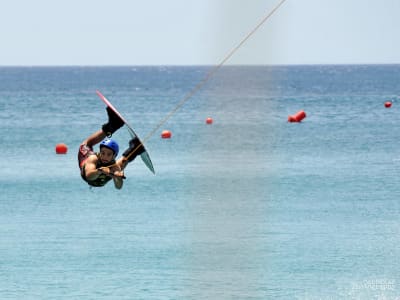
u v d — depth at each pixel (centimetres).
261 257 7119
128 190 10612
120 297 6134
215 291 6241
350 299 6069
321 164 12938
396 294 6175
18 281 6569
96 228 8375
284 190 10456
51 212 9250
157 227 8350
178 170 12325
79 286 6406
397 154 14125
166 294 6172
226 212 9025
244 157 13850
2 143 16488
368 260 7069
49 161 13600
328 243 7625
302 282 6462
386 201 9681
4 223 8688
